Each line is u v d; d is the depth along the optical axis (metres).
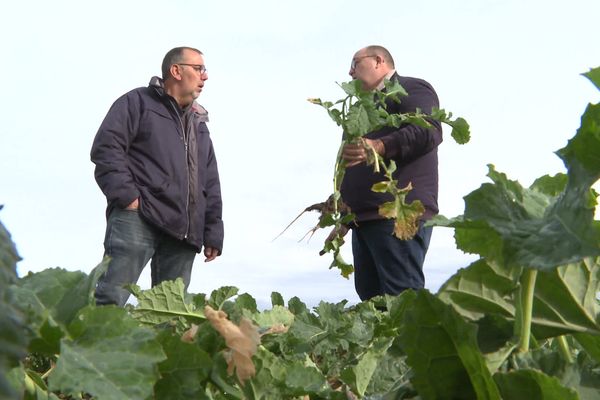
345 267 3.19
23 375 0.99
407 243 5.65
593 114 0.97
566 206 0.99
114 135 6.39
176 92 6.66
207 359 1.04
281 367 1.24
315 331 1.91
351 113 3.05
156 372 0.87
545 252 0.98
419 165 5.61
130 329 0.91
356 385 1.34
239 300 1.90
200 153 6.97
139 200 6.42
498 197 1.08
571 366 1.07
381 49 5.69
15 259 0.50
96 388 0.83
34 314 0.90
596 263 1.17
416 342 1.00
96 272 1.04
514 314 1.17
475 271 1.18
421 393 1.02
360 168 5.63
